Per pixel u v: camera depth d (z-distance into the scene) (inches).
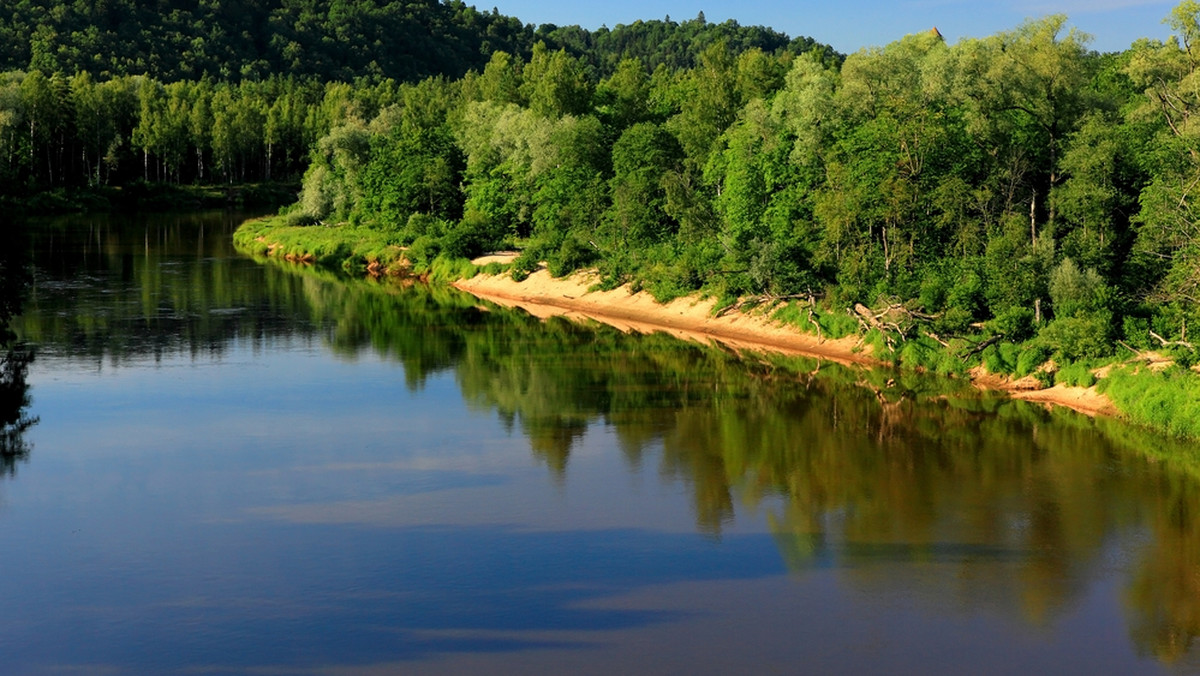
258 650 1069.1
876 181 2454.5
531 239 3841.0
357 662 1045.2
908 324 2276.1
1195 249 1983.3
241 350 2474.2
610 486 1541.6
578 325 2844.5
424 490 1526.8
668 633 1097.4
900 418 1877.5
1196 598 1164.5
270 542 1339.8
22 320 2763.3
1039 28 2425.0
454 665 1037.8
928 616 1131.3
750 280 2689.5
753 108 3043.8
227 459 1664.6
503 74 5954.7
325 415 1920.5
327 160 5310.0
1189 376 1782.7
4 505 1462.8
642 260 3144.7
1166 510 1409.9
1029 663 1035.3
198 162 7278.5
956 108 2516.0
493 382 2178.9
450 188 4264.3
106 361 2327.8
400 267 3848.4
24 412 1923.0
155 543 1336.1
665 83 5462.6
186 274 3698.3
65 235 4793.3
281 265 4025.6
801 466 1625.2
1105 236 2226.9
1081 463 1604.3
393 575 1242.0
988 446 1701.5
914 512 1424.7
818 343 2449.6
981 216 2411.4
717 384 2154.3
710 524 1392.7
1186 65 2315.5
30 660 1051.9
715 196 3302.2
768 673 1017.5
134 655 1061.8
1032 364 2031.3
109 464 1637.6
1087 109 2432.3
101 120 6845.5
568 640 1083.9
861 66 2635.3
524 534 1362.0
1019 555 1280.8
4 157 6131.9
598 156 3722.9
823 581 1216.8
